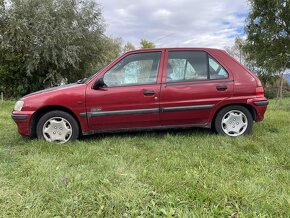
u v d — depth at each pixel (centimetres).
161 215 284
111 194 314
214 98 547
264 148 479
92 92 529
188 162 414
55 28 2192
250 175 370
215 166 398
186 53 559
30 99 535
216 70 557
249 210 288
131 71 547
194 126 556
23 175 379
